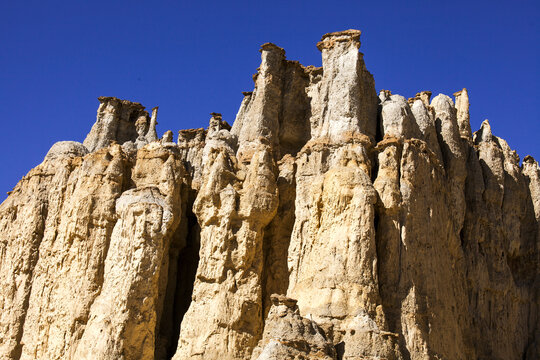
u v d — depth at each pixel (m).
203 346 32.41
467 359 35.22
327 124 36.12
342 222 32.44
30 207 40.12
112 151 38.59
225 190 34.84
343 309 30.47
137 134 46.50
